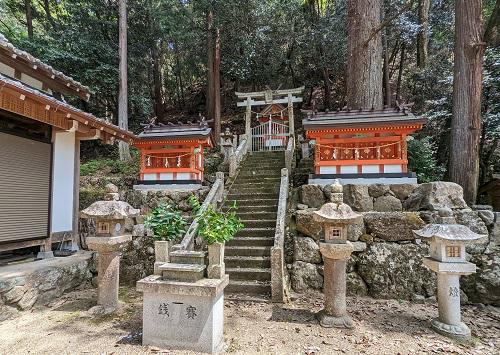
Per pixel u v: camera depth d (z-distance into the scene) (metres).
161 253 4.56
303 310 4.41
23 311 4.25
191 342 3.15
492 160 8.58
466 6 6.52
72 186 6.46
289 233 5.81
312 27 15.27
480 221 5.10
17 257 5.62
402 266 5.07
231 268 5.32
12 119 5.40
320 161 6.58
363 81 7.98
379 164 6.32
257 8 14.08
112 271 4.46
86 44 12.89
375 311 4.46
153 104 18.66
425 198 5.52
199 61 17.34
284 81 17.75
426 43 13.85
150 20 15.18
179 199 7.38
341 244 3.86
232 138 11.19
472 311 4.61
